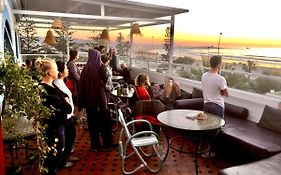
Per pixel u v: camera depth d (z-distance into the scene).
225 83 3.29
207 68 5.44
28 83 1.93
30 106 1.95
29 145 3.24
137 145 2.96
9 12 5.50
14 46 6.88
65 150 3.02
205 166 3.28
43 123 2.36
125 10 7.62
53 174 2.71
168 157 3.54
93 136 3.64
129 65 10.20
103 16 6.61
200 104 4.64
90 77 3.38
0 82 1.85
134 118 3.57
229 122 3.79
